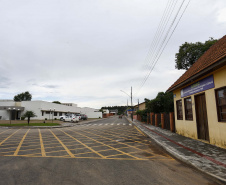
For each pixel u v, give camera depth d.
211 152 6.84
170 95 25.30
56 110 48.34
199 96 9.82
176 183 4.08
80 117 51.00
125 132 16.27
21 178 4.32
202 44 20.97
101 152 7.57
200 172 4.89
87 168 5.18
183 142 9.31
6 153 7.35
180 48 22.52
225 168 4.95
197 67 10.45
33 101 40.59
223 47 8.19
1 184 3.93
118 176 4.52
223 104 7.52
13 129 20.14
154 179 4.32
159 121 20.53
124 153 7.39
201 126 9.68
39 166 5.38
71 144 9.66
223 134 7.42
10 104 40.62
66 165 5.50
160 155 7.03
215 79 7.88
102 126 24.45
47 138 12.23
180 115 12.97
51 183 4.00
